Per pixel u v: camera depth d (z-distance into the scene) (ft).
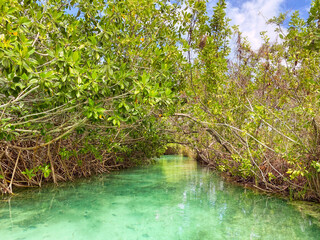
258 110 18.02
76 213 14.89
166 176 29.12
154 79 16.31
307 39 16.30
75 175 28.53
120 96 13.60
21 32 10.87
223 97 23.68
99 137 25.12
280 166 19.94
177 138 37.78
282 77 20.75
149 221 13.48
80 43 14.69
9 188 19.44
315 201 16.67
